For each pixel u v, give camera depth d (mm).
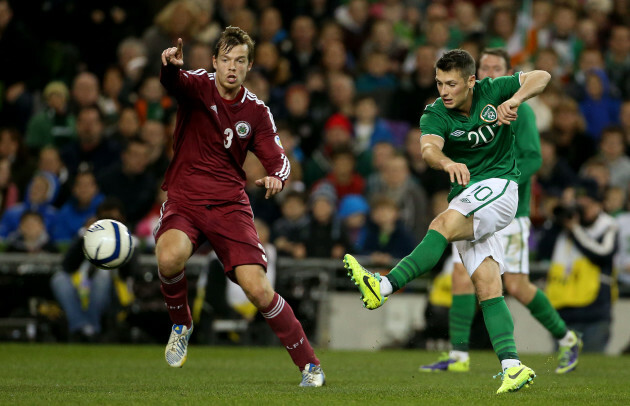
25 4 53594
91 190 42688
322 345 38531
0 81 51375
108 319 37000
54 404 15578
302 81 53375
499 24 55125
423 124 19172
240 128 19562
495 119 19031
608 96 54938
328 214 41594
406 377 23812
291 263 39094
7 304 37719
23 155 47531
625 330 40625
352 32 56500
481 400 16844
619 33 56562
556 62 51938
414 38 58594
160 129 46062
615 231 36406
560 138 48906
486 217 18719
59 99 49094
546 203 41969
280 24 56938
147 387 19594
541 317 26188
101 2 55000
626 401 17266
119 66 51750
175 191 19656
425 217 44844
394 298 39250
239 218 19500
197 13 52719
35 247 39875
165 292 19734
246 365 27547
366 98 49781
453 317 26891
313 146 49406
